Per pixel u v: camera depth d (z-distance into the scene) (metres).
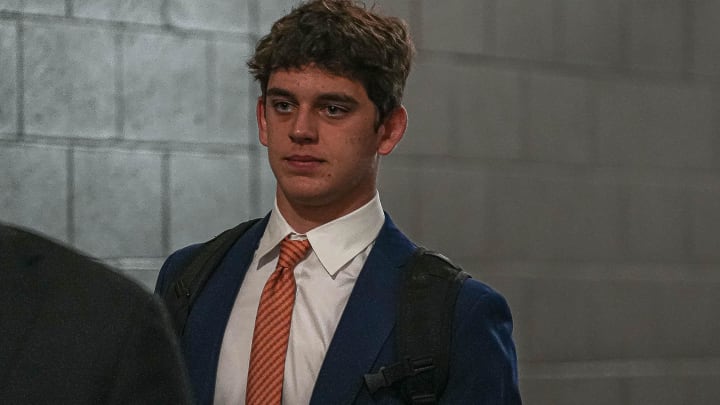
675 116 6.69
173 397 1.57
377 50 2.99
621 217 6.50
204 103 5.32
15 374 1.48
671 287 6.66
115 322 1.53
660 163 6.64
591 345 6.39
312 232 3.05
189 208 5.27
